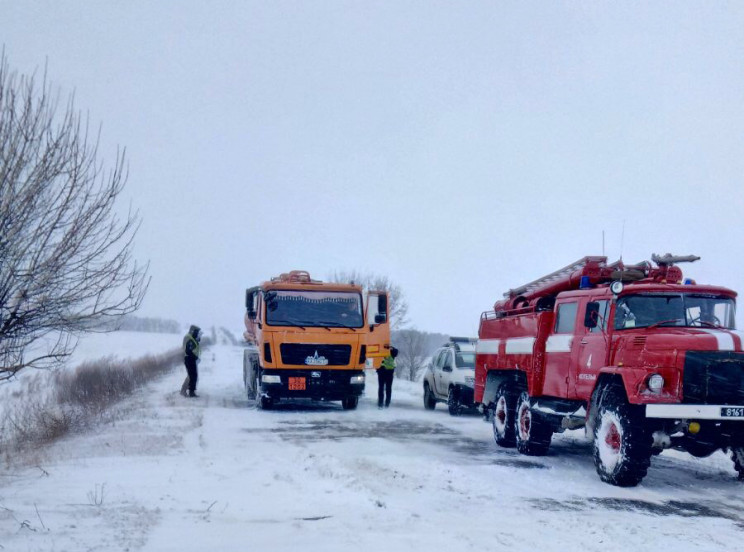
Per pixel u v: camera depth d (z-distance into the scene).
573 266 12.42
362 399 23.92
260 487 8.34
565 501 8.17
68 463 9.84
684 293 10.21
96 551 5.60
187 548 5.80
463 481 9.14
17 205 7.18
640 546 6.23
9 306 7.48
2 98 7.29
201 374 35.00
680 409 8.64
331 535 6.29
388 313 20.75
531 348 12.05
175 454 10.73
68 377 24.92
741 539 6.53
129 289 8.44
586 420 10.21
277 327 18.70
